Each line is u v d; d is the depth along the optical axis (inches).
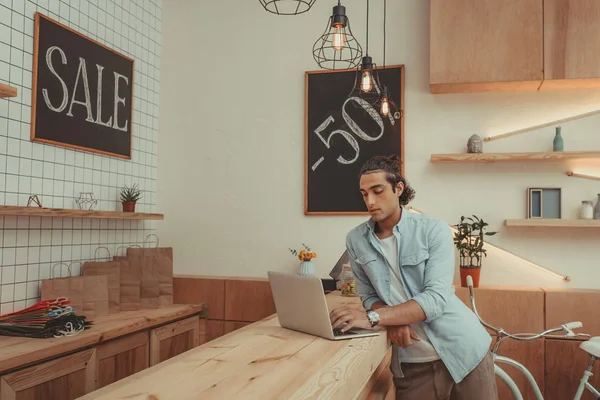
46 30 136.6
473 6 147.6
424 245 83.7
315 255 159.9
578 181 151.6
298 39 174.4
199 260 180.2
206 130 182.1
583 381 120.4
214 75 182.2
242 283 166.7
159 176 185.8
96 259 155.8
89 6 153.5
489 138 157.5
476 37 146.9
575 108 153.3
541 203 152.1
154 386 51.4
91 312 138.5
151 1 182.9
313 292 73.4
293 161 173.2
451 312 85.0
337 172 167.9
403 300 87.0
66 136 143.1
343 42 100.8
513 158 148.6
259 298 165.3
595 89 152.2
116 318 138.7
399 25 165.6
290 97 174.4
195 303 170.1
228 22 181.6
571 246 151.6
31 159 132.5
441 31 149.0
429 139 161.8
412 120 163.3
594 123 151.3
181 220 182.9
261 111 176.9
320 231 169.6
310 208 169.8
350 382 57.4
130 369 134.4
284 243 172.9
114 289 148.9
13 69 127.4
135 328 132.9
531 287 151.6
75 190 147.1
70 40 144.7
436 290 79.3
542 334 112.1
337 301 128.7
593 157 143.6
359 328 81.6
